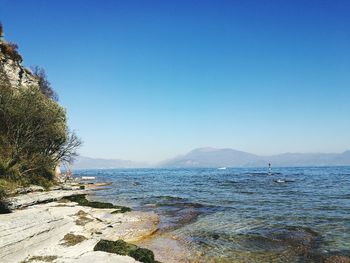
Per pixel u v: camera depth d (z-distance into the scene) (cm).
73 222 1925
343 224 2277
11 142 3366
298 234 2011
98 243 1470
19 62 5009
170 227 2278
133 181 9006
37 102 3716
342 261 1484
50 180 4006
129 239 1914
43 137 3812
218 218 2623
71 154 4569
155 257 1591
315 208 3097
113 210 2788
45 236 1516
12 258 1252
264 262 1505
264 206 3303
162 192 5175
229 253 1652
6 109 3388
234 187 6056
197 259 1557
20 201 2405
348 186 5956
